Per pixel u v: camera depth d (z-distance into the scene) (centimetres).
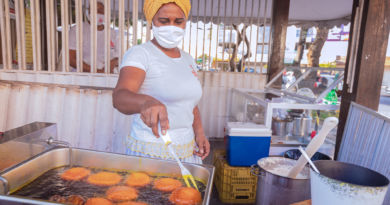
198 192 80
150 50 109
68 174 88
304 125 247
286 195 84
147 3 105
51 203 59
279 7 382
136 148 114
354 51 210
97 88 225
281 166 107
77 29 229
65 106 226
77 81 235
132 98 83
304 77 319
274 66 395
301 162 84
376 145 175
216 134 414
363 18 200
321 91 253
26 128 121
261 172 93
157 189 83
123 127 235
